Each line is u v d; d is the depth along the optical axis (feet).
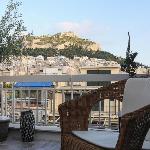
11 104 17.53
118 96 9.98
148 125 6.89
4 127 15.70
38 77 16.81
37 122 16.81
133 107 9.44
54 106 16.49
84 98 9.98
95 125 15.12
